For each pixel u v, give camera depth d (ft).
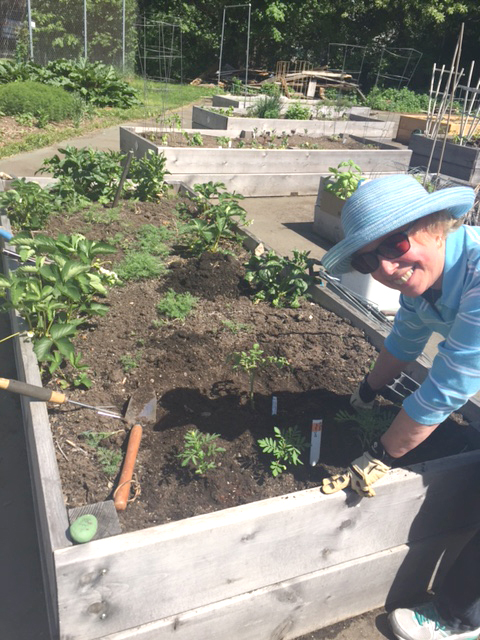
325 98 60.34
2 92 41.45
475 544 7.48
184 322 13.12
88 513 6.88
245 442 9.21
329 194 23.12
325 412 10.07
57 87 48.03
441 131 39.93
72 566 5.99
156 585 6.61
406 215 5.93
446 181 22.82
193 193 21.98
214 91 74.69
